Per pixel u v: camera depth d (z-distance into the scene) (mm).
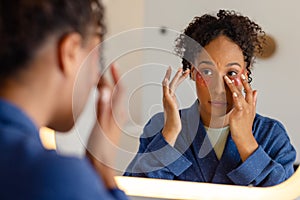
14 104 526
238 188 1174
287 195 1155
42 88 541
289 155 1148
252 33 1136
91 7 590
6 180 469
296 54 1114
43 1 525
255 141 1164
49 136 1075
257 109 1157
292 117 1137
